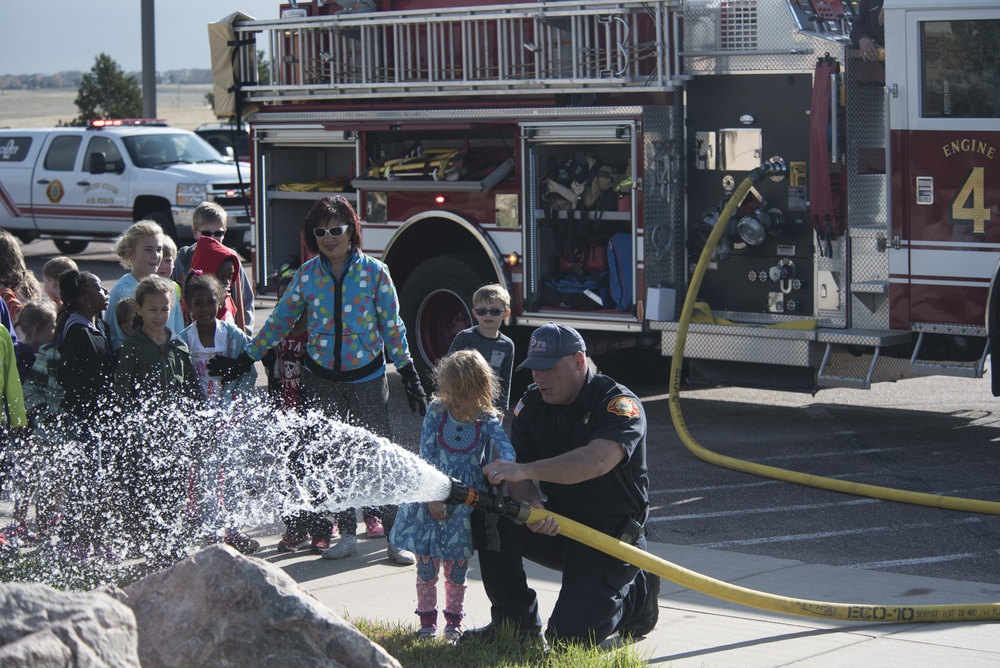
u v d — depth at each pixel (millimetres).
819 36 10180
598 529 5617
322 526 7473
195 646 4430
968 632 5934
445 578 5980
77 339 7254
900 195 9820
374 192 12609
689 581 5523
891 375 10117
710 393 12789
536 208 11578
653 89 10719
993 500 8578
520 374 12188
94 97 49344
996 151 9375
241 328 8938
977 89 9445
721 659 5543
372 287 7434
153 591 4555
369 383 7477
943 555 7504
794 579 6922
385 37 12336
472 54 11812
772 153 10562
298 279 7449
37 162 25125
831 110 10008
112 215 24094
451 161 11969
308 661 4430
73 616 3939
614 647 5609
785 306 10594
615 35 10930
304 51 12953
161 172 23453
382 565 7293
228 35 13258
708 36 10695
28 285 8719
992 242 9453
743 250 10758
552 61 11328
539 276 11648
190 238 23328
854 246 10180
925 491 8875
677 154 10961
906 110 9734
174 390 7207
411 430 10938
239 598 4453
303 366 7648
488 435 5902
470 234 12641
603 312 11305
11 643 3783
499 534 5703
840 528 8094
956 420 11258
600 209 11219
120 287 8008
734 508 8594
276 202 13438
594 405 5559
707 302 11016
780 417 11516
